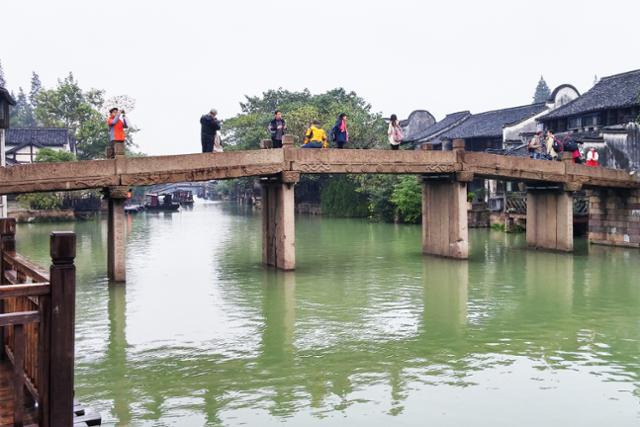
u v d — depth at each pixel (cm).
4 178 1848
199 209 8625
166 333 1480
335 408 1009
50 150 5750
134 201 9588
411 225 4809
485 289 2003
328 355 1301
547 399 1049
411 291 1975
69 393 575
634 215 2944
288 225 2341
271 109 8644
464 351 1327
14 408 580
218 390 1093
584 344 1379
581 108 3875
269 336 1449
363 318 1622
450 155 2498
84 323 1577
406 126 6906
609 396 1063
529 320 1594
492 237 3644
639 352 1318
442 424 946
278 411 995
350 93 7519
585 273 2284
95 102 8275
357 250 3091
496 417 973
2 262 879
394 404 1026
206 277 2269
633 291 1953
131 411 996
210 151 2223
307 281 2166
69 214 5659
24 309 678
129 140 8494
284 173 2256
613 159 3262
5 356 860
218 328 1527
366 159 2367
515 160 2622
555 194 2831
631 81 3825
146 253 3070
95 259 2764
